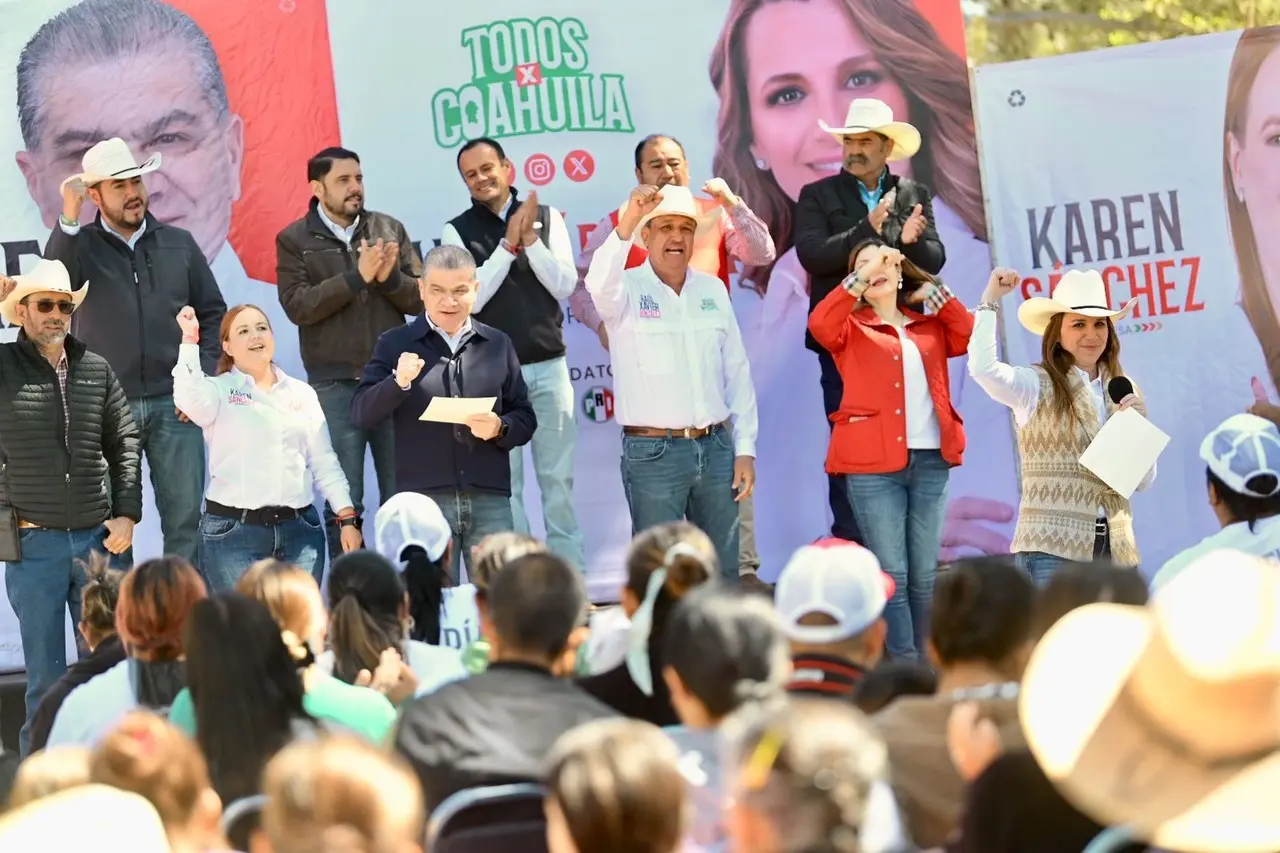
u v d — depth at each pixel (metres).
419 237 9.41
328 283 8.85
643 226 8.73
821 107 9.40
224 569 8.45
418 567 6.51
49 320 8.36
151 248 9.10
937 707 4.02
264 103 9.38
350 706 4.93
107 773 3.36
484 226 9.10
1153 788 3.02
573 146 9.45
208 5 9.35
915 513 8.50
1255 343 9.49
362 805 2.70
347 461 9.08
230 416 8.45
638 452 8.61
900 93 9.43
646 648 4.74
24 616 8.41
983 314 7.84
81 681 5.67
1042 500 7.81
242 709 4.35
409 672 5.39
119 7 9.30
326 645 6.04
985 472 9.44
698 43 9.45
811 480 9.45
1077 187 9.49
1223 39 9.45
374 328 9.05
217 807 3.54
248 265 9.39
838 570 4.64
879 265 8.36
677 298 8.67
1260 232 9.48
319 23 9.38
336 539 9.23
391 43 9.41
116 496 8.58
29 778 3.46
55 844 2.95
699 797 3.72
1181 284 9.50
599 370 9.43
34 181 9.29
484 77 9.42
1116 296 9.50
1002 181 9.48
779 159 9.42
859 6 9.41
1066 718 3.16
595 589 9.34
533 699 4.08
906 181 8.93
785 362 9.44
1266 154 9.45
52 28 9.27
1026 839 3.27
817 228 8.85
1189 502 9.52
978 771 3.61
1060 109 9.48
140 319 9.03
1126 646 3.27
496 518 8.31
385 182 9.40
